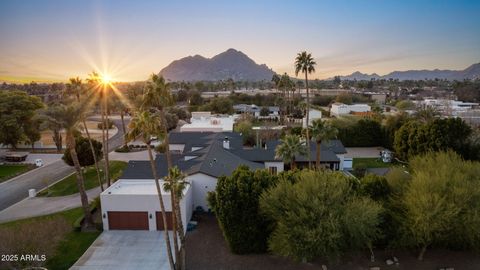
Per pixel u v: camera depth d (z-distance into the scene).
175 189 21.16
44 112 26.28
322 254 20.50
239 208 24.11
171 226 28.45
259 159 40.75
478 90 152.38
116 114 112.94
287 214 21.47
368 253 24.53
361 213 20.69
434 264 23.36
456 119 47.28
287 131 66.12
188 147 46.22
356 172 44.06
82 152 42.47
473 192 22.14
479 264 23.34
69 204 34.34
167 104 21.73
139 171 34.66
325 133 35.47
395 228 23.52
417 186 23.48
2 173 45.88
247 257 24.19
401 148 50.62
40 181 42.28
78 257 24.05
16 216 31.23
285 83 105.50
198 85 194.25
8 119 53.81
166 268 22.77
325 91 190.88
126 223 28.48
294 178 26.02
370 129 63.06
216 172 32.16
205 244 25.95
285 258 24.00
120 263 23.34
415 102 114.69
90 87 37.25
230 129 61.91
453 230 22.34
